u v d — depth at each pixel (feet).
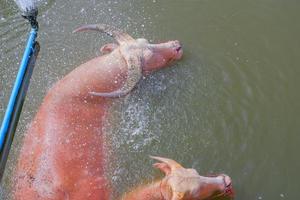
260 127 16.10
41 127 15.90
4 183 15.21
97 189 15.05
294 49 18.17
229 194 14.62
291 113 16.40
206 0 20.12
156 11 19.84
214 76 17.52
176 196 13.99
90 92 16.69
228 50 18.25
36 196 14.62
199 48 18.38
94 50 18.60
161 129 16.33
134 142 16.10
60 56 18.44
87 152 15.76
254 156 15.48
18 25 19.60
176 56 17.71
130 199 14.55
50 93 16.75
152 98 17.06
